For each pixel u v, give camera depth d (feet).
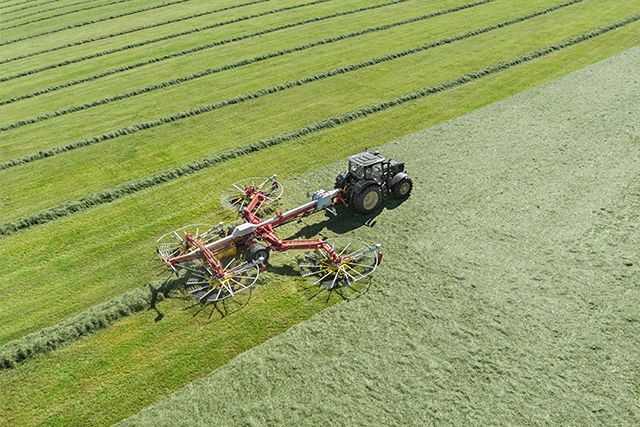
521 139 71.31
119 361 42.37
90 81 103.76
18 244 57.57
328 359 41.45
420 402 37.91
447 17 126.31
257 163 70.79
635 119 73.92
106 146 78.23
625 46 101.60
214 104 88.63
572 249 51.03
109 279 51.31
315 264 50.65
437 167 66.08
